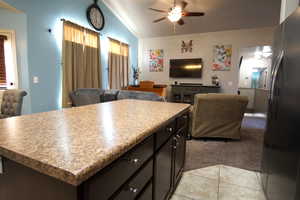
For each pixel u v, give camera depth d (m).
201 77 6.29
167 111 1.49
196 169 2.18
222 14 4.89
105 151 0.68
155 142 1.14
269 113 1.65
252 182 1.92
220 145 2.99
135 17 5.58
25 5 3.08
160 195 1.30
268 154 1.62
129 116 1.28
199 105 2.98
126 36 6.17
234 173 2.10
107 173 0.69
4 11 3.07
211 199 1.65
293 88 1.14
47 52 3.53
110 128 0.98
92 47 4.60
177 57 6.59
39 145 0.72
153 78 7.04
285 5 1.83
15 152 0.66
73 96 3.79
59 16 3.73
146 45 7.02
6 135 0.84
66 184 0.59
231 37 5.81
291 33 1.22
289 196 1.12
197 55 6.30
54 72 3.70
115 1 4.89
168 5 4.64
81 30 4.23
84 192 0.58
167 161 1.39
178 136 1.62
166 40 6.70
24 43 3.15
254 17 4.90
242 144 3.04
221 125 3.09
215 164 2.32
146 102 2.04
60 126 1.00
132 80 6.77
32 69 3.27
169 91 6.77
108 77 5.36
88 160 0.60
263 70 7.22
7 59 3.18
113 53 5.48
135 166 0.91
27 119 1.16
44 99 3.52
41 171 0.59
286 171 1.18
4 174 0.75
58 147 0.71
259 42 5.48
